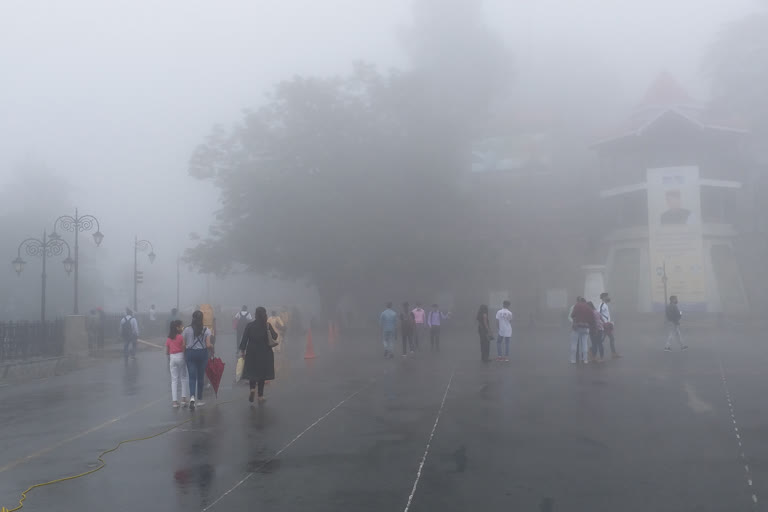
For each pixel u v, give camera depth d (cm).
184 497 631
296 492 640
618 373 1566
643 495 615
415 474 699
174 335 1191
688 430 898
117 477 709
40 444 886
